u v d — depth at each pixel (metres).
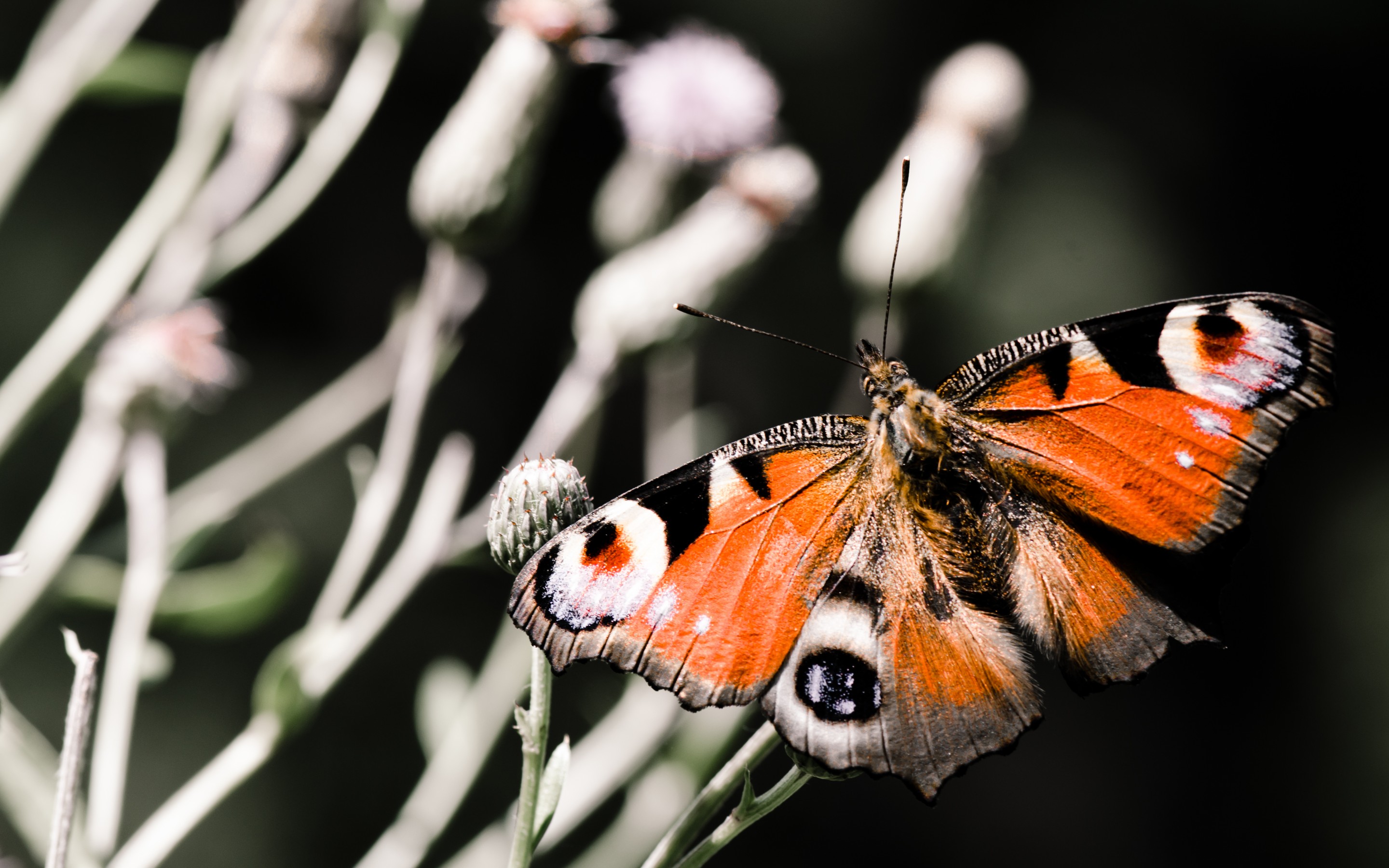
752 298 0.79
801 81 0.81
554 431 0.50
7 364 0.66
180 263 0.48
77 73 0.48
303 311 0.74
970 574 0.41
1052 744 0.87
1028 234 0.85
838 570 0.41
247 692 0.67
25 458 0.64
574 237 0.79
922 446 0.42
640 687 0.48
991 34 0.86
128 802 0.63
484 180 0.48
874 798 0.81
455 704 0.48
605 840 0.49
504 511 0.42
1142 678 0.41
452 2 0.76
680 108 0.51
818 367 0.79
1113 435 0.42
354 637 0.46
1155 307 0.42
